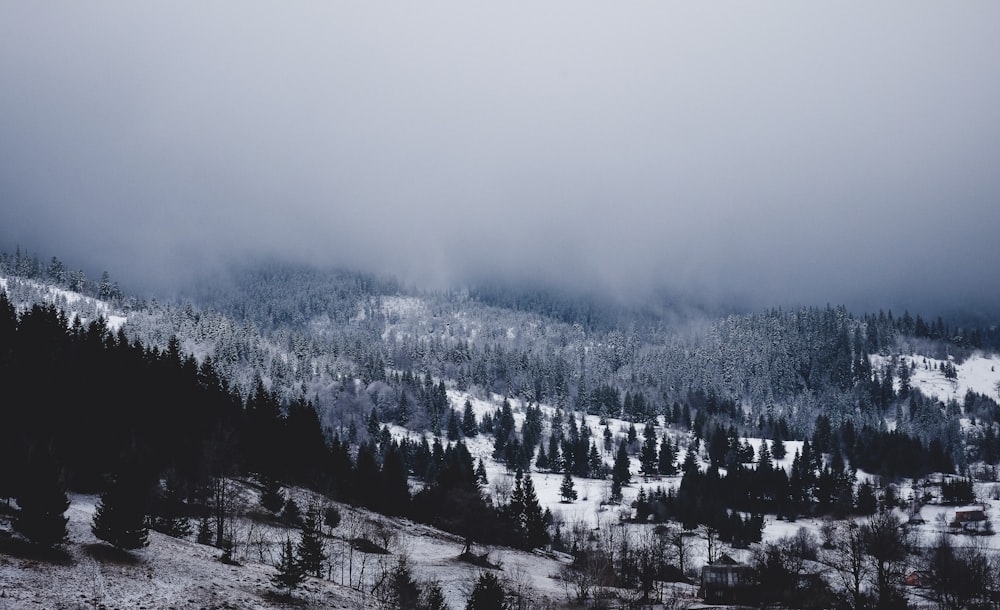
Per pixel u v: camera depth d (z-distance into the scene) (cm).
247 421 11269
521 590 7394
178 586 4534
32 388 7569
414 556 8669
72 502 6412
